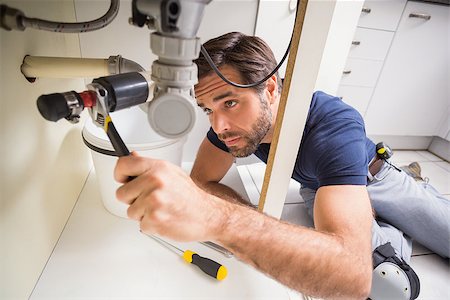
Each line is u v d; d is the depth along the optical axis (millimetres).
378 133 1950
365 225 503
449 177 1743
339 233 470
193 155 1112
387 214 1023
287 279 410
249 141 717
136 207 300
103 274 543
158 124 307
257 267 400
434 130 1986
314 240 418
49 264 546
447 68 1782
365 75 1717
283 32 941
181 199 307
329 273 414
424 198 1000
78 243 603
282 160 529
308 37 404
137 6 286
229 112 651
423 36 1653
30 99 458
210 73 598
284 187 567
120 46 853
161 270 565
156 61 288
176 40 260
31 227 478
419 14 1576
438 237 999
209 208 350
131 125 741
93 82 344
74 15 721
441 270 991
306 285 419
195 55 281
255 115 664
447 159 1965
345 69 1674
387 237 922
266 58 664
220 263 594
